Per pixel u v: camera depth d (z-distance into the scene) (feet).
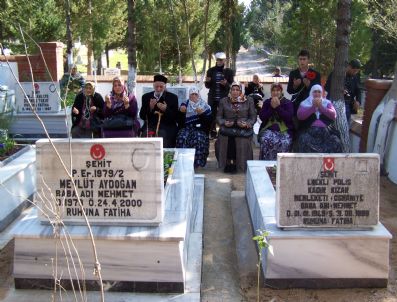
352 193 15.39
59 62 44.32
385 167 27.04
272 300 14.88
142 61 71.72
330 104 23.52
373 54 69.10
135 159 15.11
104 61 121.70
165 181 19.97
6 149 24.43
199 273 16.17
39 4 62.49
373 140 28.22
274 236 15.08
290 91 28.37
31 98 35.81
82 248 14.98
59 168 15.26
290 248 15.21
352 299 14.85
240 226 20.53
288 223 15.44
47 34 63.26
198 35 71.26
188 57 72.54
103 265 15.05
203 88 47.93
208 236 19.74
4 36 66.39
